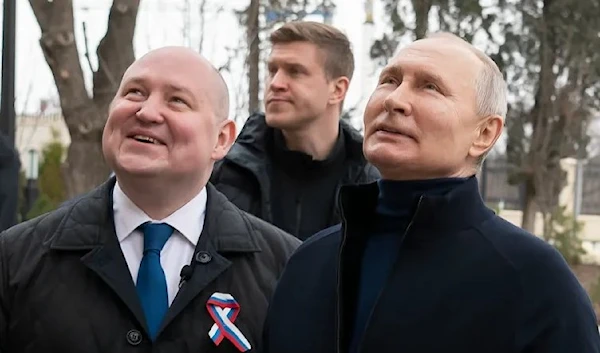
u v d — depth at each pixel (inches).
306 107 128.0
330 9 325.7
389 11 476.4
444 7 472.1
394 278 73.5
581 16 466.3
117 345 82.0
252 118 135.6
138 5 221.8
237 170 131.4
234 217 92.7
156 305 84.8
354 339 76.0
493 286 70.9
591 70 466.0
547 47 470.3
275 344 81.8
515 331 69.4
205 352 84.3
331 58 129.9
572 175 655.8
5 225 156.3
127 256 87.1
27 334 83.0
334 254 82.3
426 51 76.5
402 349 71.2
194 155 85.6
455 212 73.7
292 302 82.8
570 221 478.3
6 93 253.9
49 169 544.1
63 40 219.3
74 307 83.0
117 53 221.0
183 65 87.7
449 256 72.9
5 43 253.9
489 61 78.0
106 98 221.9
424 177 76.6
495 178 569.3
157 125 84.6
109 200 89.8
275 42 132.2
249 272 90.1
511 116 478.6
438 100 74.3
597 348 69.1
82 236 86.0
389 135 75.1
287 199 131.6
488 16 475.2
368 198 81.0
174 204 88.4
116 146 85.1
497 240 73.2
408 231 73.5
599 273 410.3
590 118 486.6
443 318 71.1
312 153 131.6
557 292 69.5
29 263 85.3
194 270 86.3
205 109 87.3
